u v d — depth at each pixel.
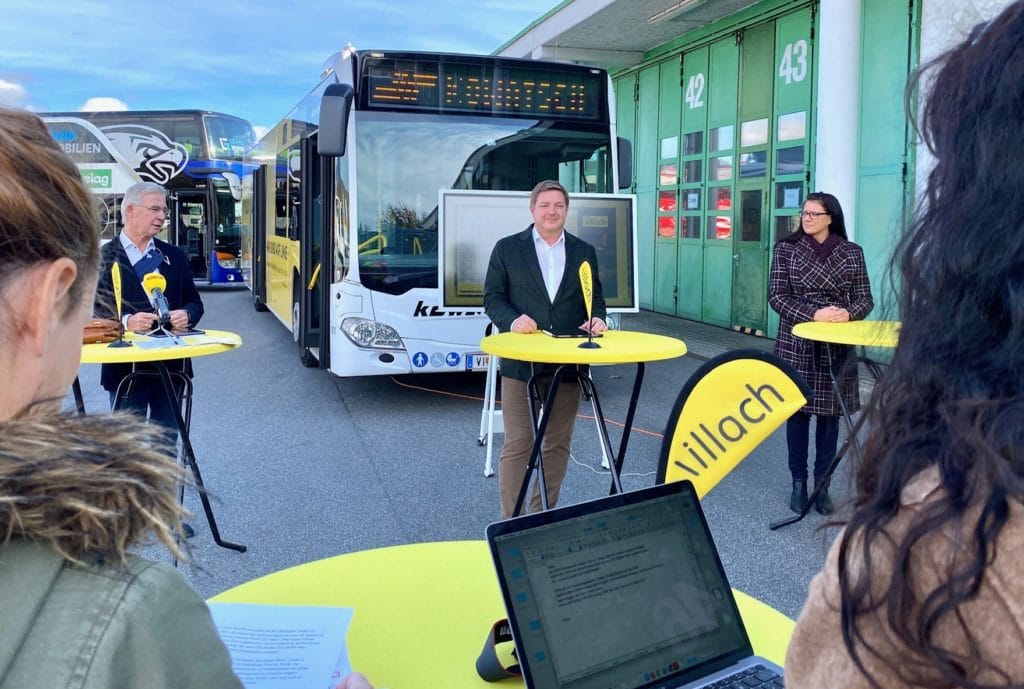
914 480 0.65
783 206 10.59
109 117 16.31
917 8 8.22
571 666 1.21
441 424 6.57
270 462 5.54
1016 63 0.66
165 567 0.70
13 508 0.62
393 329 6.66
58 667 0.61
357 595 1.71
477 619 1.62
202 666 0.69
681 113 12.98
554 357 3.08
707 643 1.33
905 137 8.41
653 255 14.14
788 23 10.30
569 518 1.32
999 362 0.62
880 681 0.65
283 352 10.12
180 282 4.43
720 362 1.94
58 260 0.73
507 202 5.99
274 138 11.41
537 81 6.84
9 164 0.70
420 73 6.59
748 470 5.41
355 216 6.55
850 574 0.66
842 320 4.22
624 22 11.88
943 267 0.67
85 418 0.72
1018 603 0.58
